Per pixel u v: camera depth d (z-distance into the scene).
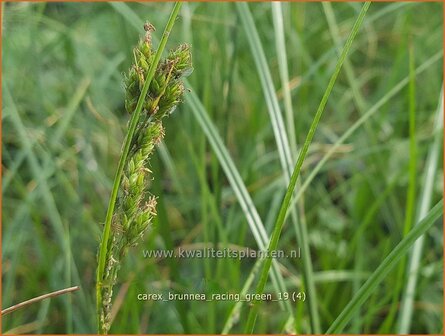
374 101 0.25
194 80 0.19
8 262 0.21
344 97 0.27
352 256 0.21
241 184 0.14
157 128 0.07
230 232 0.20
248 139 0.24
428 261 0.22
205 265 0.16
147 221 0.08
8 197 0.23
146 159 0.08
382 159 0.23
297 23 0.24
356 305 0.09
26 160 0.23
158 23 0.24
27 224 0.20
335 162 0.24
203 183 0.17
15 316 0.20
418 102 0.27
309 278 0.14
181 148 0.24
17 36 0.24
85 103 0.21
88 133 0.21
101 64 0.27
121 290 0.17
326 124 0.27
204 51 0.21
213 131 0.14
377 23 0.31
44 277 0.21
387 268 0.09
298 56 0.25
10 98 0.19
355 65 0.31
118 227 0.08
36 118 0.23
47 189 0.18
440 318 0.20
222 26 0.20
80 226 0.20
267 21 0.25
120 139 0.25
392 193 0.22
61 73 0.24
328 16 0.21
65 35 0.22
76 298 0.19
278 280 0.14
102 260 0.08
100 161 0.25
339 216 0.24
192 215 0.22
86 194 0.23
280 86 0.24
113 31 0.28
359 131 0.25
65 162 0.23
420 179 0.23
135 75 0.07
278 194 0.21
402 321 0.15
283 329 0.14
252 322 0.09
